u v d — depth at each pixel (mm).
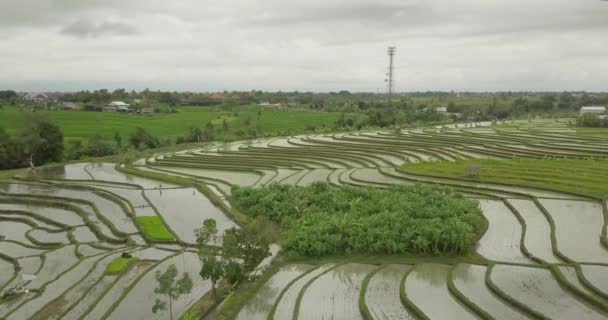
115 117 170875
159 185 71500
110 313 30391
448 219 39875
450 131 125875
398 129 126562
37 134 93625
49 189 70688
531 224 40969
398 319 26234
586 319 24234
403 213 42188
